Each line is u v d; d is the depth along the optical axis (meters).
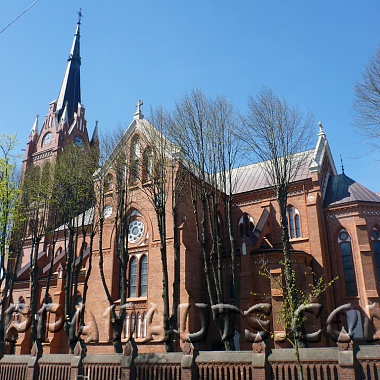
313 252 39.12
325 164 46.00
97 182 38.38
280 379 20.19
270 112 30.48
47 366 26.41
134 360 23.95
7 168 36.97
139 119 40.88
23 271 53.81
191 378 21.64
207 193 31.62
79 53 85.62
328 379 19.22
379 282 37.25
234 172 50.81
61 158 42.56
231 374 21.20
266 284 34.91
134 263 40.78
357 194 41.16
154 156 32.69
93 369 24.77
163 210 31.58
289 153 29.69
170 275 37.06
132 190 40.56
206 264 28.95
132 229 42.09
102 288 41.28
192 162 30.36
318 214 40.19
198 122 31.11
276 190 29.31
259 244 39.66
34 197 41.16
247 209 45.88
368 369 18.67
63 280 45.47
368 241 38.06
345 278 38.47
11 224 39.12
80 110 77.19
